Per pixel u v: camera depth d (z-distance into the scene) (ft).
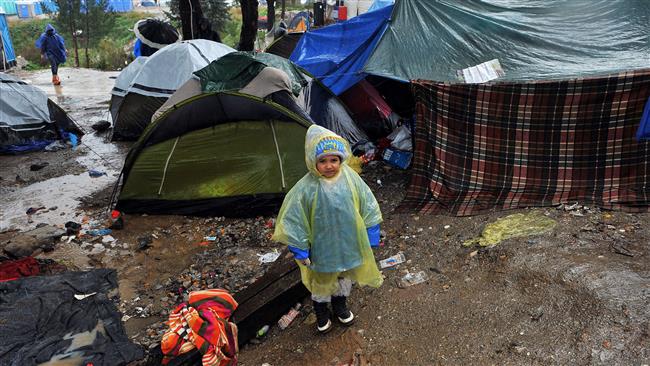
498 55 18.45
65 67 72.49
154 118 20.15
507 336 8.79
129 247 16.69
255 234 17.20
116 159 27.04
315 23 63.62
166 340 8.86
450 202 15.55
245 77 19.38
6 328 10.82
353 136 22.98
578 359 7.78
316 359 9.89
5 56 67.62
